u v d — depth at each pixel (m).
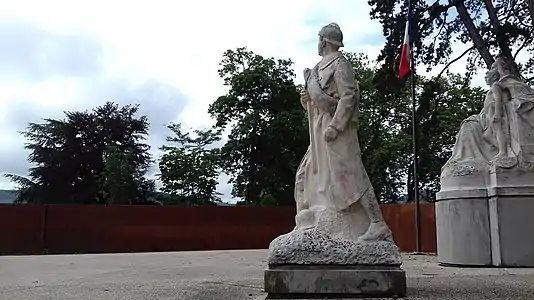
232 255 23.38
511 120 13.91
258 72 41.78
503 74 14.53
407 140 40.28
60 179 50.31
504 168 13.52
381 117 42.09
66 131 52.03
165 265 16.98
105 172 43.84
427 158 35.03
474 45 22.75
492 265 13.51
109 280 11.73
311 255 7.42
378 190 41.88
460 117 39.66
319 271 7.34
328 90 8.20
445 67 24.17
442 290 8.38
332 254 7.41
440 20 23.48
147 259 20.78
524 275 11.34
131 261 19.53
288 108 42.12
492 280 10.17
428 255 20.73
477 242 13.69
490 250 13.59
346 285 7.30
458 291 8.24
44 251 28.50
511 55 21.14
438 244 14.77
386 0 24.44
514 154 13.68
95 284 10.65
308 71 8.66
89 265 17.55
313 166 8.29
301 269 7.38
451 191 14.22
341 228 7.77
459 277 10.90
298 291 7.32
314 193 8.23
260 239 31.27
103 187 43.22
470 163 14.11
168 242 30.17
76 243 29.05
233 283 10.40
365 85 41.50
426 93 24.56
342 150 7.98
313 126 8.42
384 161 40.81
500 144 13.88
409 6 22.38
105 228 29.50
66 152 50.81
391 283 7.32
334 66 8.23
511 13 21.50
